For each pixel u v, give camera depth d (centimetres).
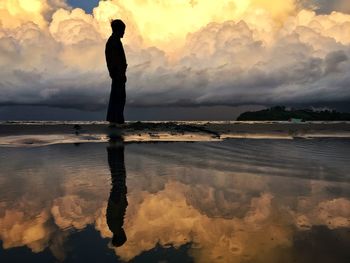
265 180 1248
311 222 766
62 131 3503
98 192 1061
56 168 1506
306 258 573
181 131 3500
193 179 1270
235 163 1659
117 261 562
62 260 566
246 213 838
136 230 716
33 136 3080
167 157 1869
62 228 730
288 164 1634
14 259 571
